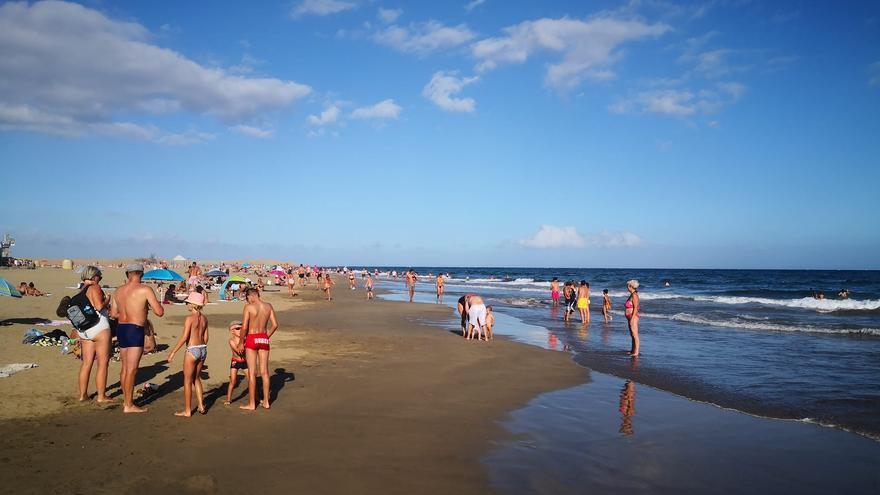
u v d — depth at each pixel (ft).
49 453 19.11
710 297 123.03
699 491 18.39
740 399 30.91
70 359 33.73
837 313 85.30
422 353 44.04
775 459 21.56
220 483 17.47
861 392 32.58
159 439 21.07
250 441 21.49
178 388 28.81
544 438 23.66
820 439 24.04
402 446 21.89
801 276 306.14
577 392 32.53
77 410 24.08
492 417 26.61
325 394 29.32
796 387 34.04
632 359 44.16
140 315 24.34
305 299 111.34
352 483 18.02
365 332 57.16
